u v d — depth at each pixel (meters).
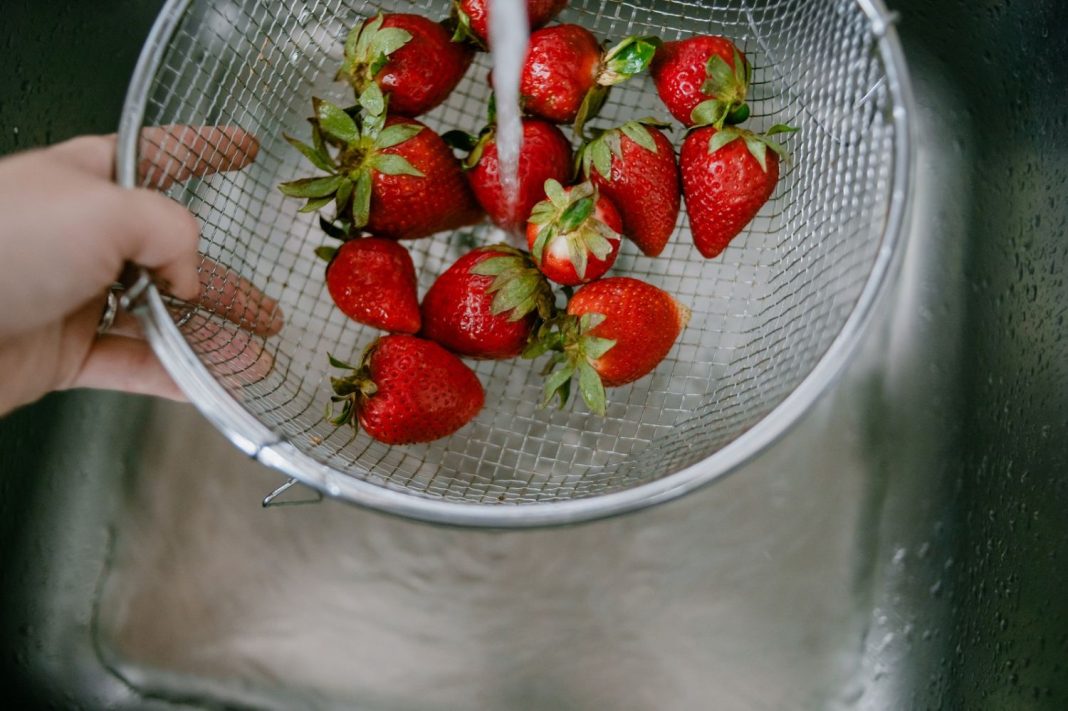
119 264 0.45
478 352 0.50
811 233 0.49
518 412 0.56
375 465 0.49
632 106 0.55
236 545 0.59
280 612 0.58
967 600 0.55
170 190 0.54
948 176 0.58
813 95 0.49
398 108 0.50
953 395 0.57
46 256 0.43
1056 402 0.53
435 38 0.49
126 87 0.59
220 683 0.58
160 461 0.59
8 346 0.48
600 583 0.58
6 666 0.57
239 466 0.59
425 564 0.58
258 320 0.53
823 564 0.57
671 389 0.55
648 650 0.57
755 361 0.50
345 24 0.54
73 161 0.47
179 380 0.44
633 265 0.56
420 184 0.49
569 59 0.48
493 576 0.58
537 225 0.47
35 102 0.56
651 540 0.58
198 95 0.56
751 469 0.58
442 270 0.56
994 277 0.57
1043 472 0.53
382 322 0.49
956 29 0.57
